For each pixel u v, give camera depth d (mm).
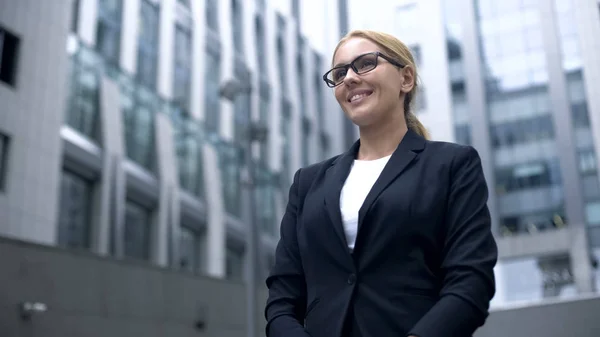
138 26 24594
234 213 28375
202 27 28203
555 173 22812
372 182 1356
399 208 1272
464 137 24062
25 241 10375
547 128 23344
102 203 20859
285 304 1396
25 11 16969
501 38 24562
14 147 16125
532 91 23750
